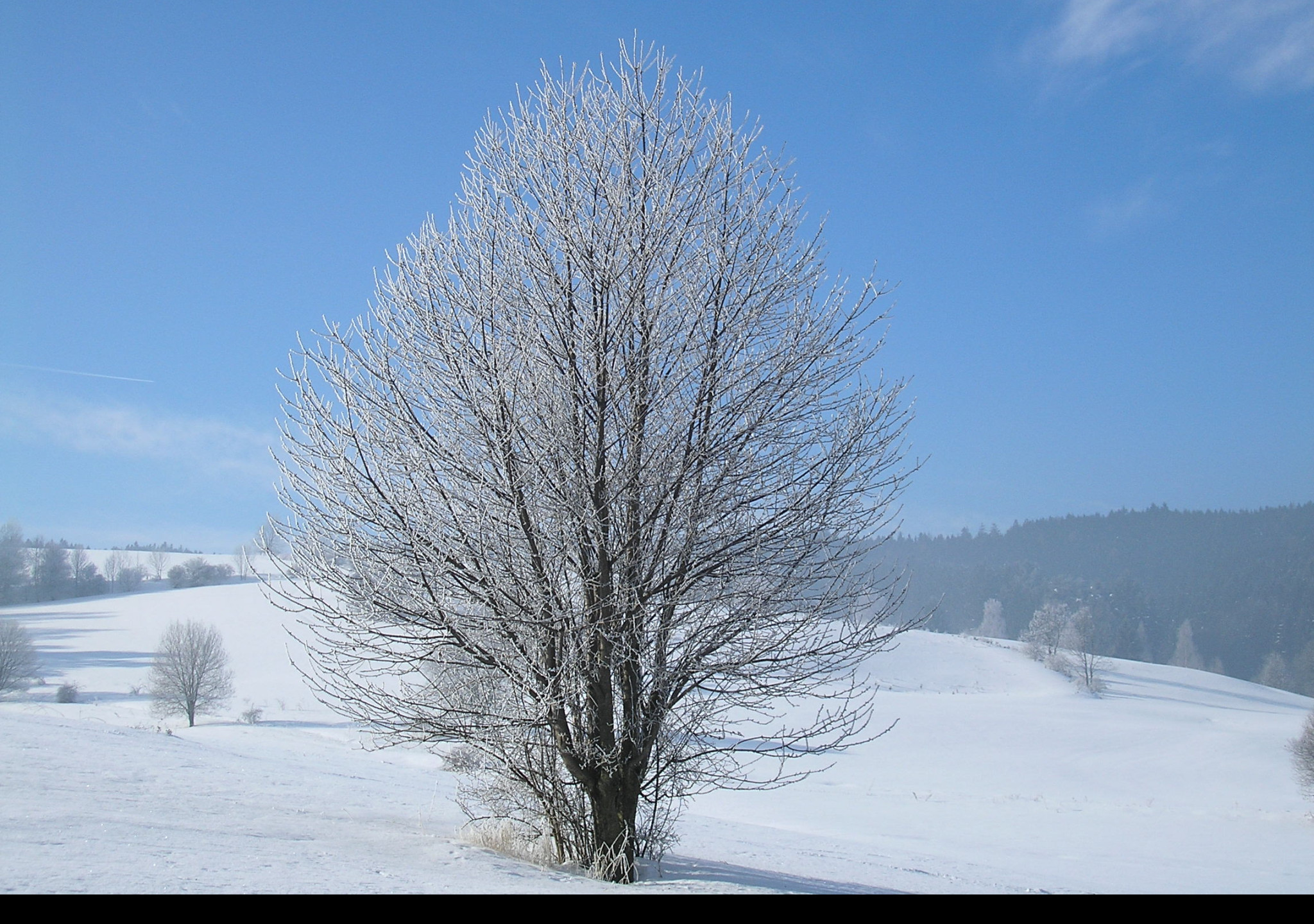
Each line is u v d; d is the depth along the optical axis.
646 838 9.98
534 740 9.43
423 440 8.80
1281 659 130.88
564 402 8.90
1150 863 23.22
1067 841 26.66
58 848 7.41
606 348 9.05
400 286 9.35
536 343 8.88
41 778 12.50
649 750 9.20
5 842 7.48
